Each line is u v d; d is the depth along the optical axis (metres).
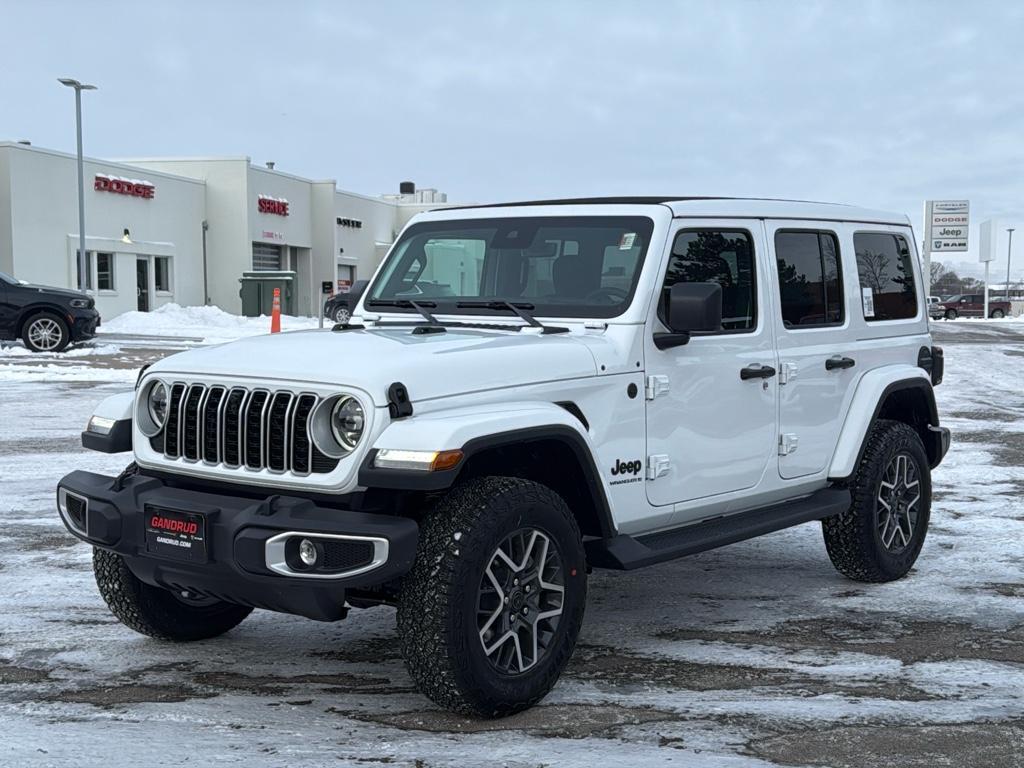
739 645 5.33
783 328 5.88
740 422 5.57
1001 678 4.85
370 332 5.02
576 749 4.01
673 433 5.21
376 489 4.26
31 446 11.08
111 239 37.12
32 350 21.70
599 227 5.32
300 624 5.70
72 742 4.05
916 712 4.41
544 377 4.63
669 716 4.36
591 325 5.08
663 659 5.11
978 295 60.56
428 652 4.10
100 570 5.05
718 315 4.79
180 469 4.54
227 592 4.34
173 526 4.28
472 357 4.45
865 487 6.29
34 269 33.69
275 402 4.28
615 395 4.91
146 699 4.55
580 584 4.55
